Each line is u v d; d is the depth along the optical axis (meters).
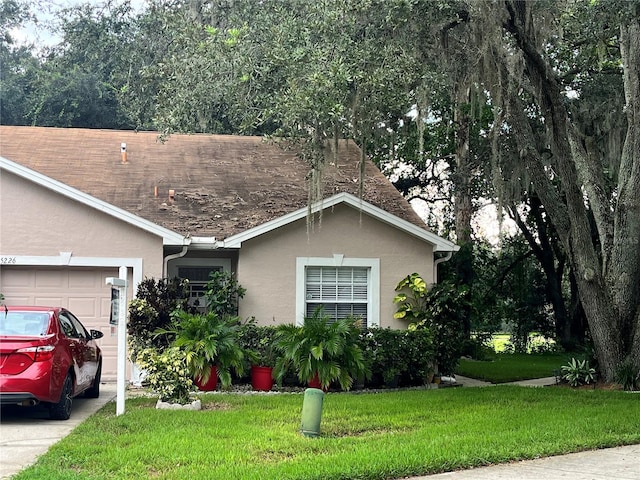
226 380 13.30
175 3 25.27
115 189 16.88
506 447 8.50
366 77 12.15
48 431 9.60
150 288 14.44
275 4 14.70
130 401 12.03
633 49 14.77
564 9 13.40
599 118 18.23
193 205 16.58
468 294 16.58
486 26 12.62
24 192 14.62
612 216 15.88
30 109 29.64
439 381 15.67
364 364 13.81
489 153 24.27
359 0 12.01
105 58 30.50
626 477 7.39
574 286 27.64
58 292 14.81
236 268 15.95
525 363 22.06
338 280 15.98
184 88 14.16
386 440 8.83
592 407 11.67
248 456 7.93
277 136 13.59
